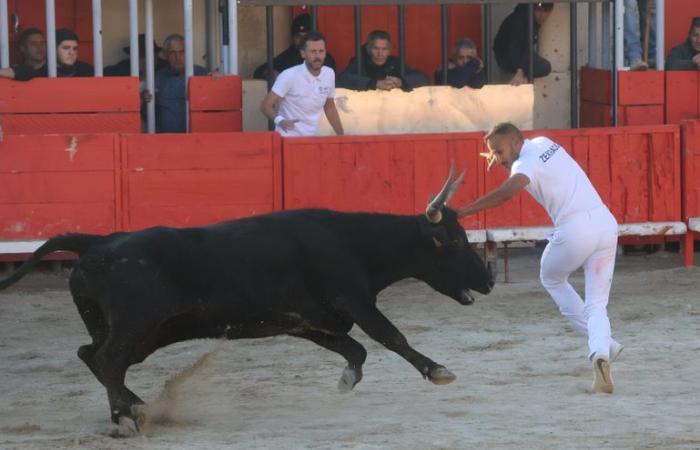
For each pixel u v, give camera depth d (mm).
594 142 29922
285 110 29781
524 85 31734
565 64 34031
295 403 18828
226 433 16703
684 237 30625
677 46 33281
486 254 29609
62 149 28609
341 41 35188
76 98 29703
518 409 17922
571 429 16516
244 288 17359
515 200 29672
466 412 17781
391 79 31172
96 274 16984
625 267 31109
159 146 28906
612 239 19188
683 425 16625
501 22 35344
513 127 19438
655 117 31797
